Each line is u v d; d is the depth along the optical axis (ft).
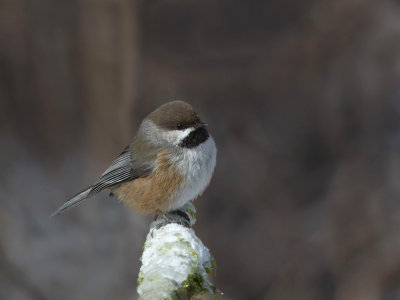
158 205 22.24
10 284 40.91
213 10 59.06
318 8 54.75
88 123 49.19
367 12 53.06
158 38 55.98
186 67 55.57
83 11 48.78
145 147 22.07
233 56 57.00
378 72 53.42
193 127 21.38
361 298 43.55
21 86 51.13
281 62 55.77
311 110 55.67
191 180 21.58
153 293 11.86
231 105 56.24
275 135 56.03
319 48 54.34
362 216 47.37
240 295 47.55
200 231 49.93
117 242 43.55
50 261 42.29
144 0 53.98
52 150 50.37
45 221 45.11
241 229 50.93
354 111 54.08
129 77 48.62
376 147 52.01
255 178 53.47
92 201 45.65
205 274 13.53
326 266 46.52
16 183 47.67
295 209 52.21
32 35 50.37
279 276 47.78
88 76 48.78
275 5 59.36
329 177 53.26
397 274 43.88
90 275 42.06
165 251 13.60
